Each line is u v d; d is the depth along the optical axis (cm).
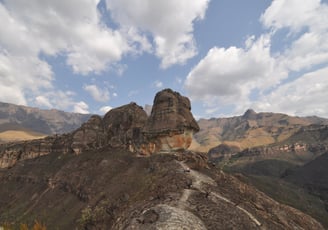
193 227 2820
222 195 4222
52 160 12950
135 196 5047
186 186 4434
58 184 10038
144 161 7600
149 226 2881
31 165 13525
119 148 10144
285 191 14412
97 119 13150
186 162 6356
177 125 7544
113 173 8038
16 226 7306
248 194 4934
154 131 7806
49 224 7081
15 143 16312
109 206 5450
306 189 18650
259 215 3812
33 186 11394
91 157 10575
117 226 3550
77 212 7000
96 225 5159
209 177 5500
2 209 10125
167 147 7656
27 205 9600
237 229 3028
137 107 12056
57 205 8400
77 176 9262
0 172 14188
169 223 2823
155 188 4709
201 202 3647
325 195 16388
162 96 8231
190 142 7869
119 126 11488
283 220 4162
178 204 3488
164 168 5931
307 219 4744
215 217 3206
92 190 7525
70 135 13675
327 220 8862
